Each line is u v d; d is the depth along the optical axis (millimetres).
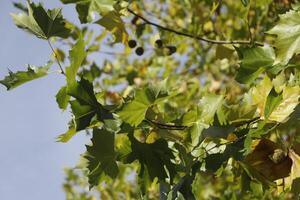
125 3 3307
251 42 3289
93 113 2773
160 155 2826
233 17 4801
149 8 5043
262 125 2730
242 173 2969
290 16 2771
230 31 4719
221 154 2781
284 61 2764
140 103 2758
